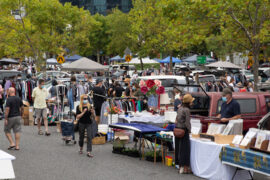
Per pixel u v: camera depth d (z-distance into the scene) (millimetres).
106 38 75188
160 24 36906
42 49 34281
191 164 10062
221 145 9312
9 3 32375
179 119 10031
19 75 22031
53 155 12258
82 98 12117
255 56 18422
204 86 23062
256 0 17703
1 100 20734
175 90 13961
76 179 9555
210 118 11039
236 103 10273
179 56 46312
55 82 20500
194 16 18500
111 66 48562
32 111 18625
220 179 9273
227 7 17516
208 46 35844
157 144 12500
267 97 12367
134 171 10312
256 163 8367
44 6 33906
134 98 15211
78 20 36469
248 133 9055
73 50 37406
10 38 36562
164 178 9625
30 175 9922
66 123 13984
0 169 6270
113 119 14609
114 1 100750
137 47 41406
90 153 12086
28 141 14586
